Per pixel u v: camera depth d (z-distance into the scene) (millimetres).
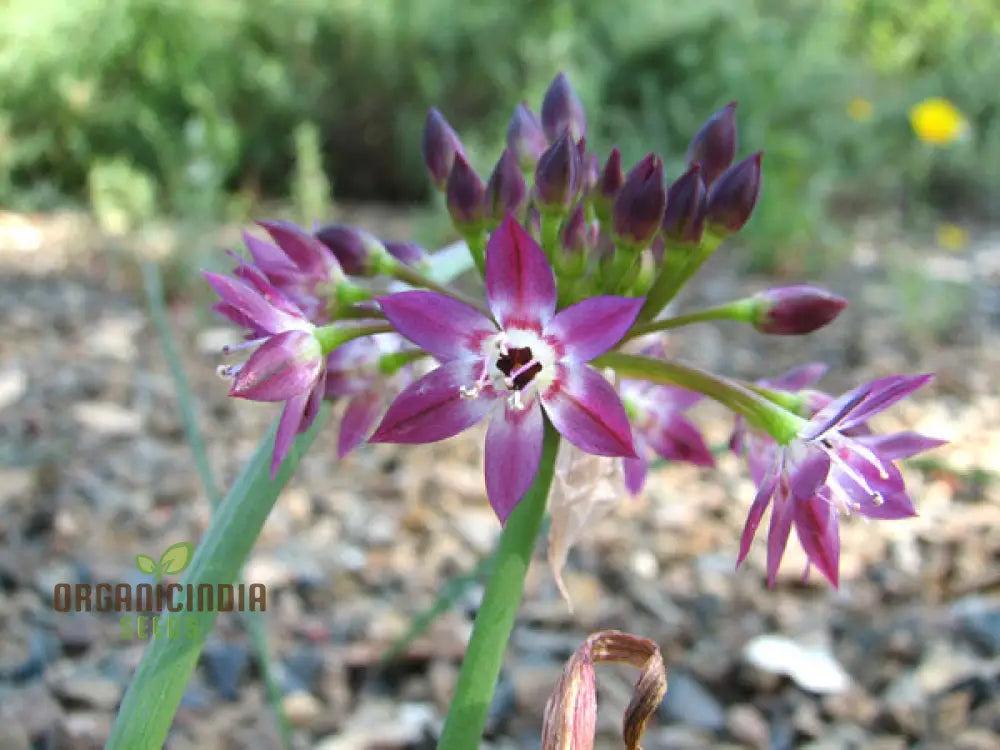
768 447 96
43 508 220
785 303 94
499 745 167
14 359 312
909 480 256
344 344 93
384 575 212
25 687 168
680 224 88
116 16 556
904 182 640
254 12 582
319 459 264
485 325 80
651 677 74
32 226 484
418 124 582
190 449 262
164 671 80
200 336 340
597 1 593
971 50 736
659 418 104
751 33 584
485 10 581
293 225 89
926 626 195
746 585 212
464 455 267
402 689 180
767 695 181
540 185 88
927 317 374
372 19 576
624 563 218
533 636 193
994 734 169
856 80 662
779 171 484
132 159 558
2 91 538
